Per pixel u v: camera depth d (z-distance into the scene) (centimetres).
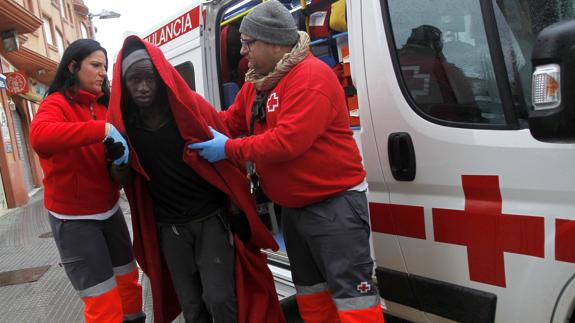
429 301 214
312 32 331
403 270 225
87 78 227
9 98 1242
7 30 1088
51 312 397
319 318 230
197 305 238
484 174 187
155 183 224
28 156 1473
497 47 179
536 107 121
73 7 2373
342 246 195
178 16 424
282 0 347
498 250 185
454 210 199
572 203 164
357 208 198
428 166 205
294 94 182
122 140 205
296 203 201
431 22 201
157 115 216
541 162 169
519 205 179
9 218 980
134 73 201
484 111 186
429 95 203
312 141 182
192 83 414
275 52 194
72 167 221
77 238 229
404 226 220
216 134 214
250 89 228
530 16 171
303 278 227
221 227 233
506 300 186
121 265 267
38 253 630
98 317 233
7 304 429
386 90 218
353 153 201
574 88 113
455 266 202
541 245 172
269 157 183
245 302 233
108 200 240
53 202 228
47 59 1423
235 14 372
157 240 239
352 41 234
